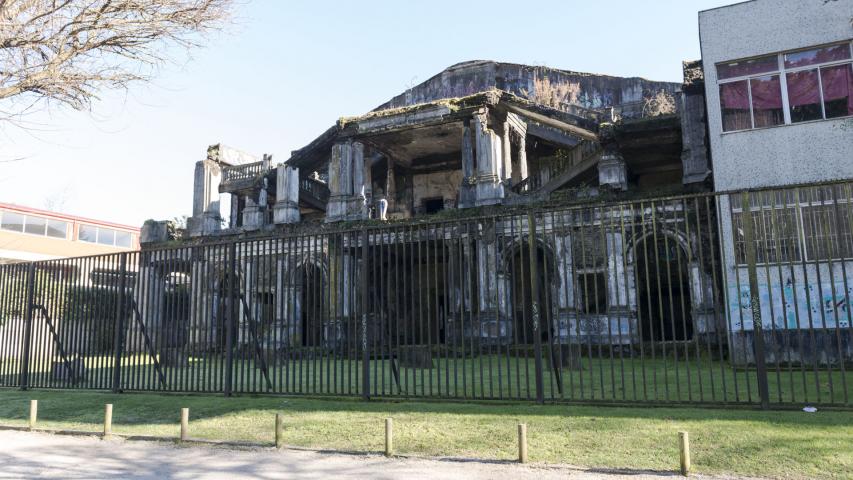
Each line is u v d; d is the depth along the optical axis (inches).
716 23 581.0
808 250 500.4
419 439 250.5
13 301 478.0
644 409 282.7
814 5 546.3
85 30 304.5
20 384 455.5
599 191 696.4
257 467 223.0
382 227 350.0
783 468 197.0
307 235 367.2
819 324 486.9
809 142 532.7
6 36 280.4
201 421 307.0
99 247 1441.9
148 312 423.2
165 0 307.1
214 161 1029.2
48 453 255.8
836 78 536.7
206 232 981.8
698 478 192.9
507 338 313.3
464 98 829.2
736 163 553.6
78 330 442.6
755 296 279.9
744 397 316.5
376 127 878.4
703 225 626.5
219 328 409.7
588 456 218.8
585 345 654.5
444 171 1154.7
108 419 288.8
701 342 604.4
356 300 351.3
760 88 560.4
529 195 736.3
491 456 225.3
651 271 742.5
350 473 211.2
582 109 949.8
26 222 1301.7
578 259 687.7
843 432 228.5
